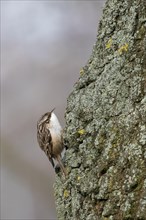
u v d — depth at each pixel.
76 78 19.16
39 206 19.62
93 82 9.88
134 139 8.98
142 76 9.24
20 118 19.69
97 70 9.88
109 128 9.35
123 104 9.31
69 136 9.87
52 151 12.01
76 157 9.72
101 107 9.56
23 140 19.72
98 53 9.95
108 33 9.90
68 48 19.59
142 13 9.53
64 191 9.84
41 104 19.42
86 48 19.28
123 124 9.20
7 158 19.70
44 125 12.08
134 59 9.41
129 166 8.92
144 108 9.04
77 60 19.34
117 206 8.88
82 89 9.97
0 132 19.73
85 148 9.58
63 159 9.95
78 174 9.59
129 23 9.64
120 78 9.48
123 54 9.56
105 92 9.58
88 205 9.29
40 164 19.59
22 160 19.70
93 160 9.44
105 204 9.04
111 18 9.90
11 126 19.73
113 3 9.94
